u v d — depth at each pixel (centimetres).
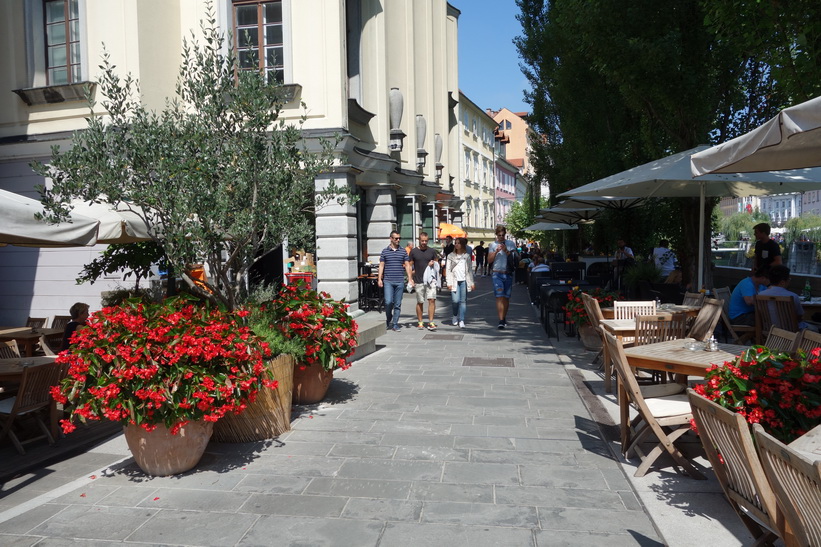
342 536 399
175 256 608
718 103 1242
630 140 1802
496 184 6284
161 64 1336
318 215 1407
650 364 539
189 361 495
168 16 1355
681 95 1112
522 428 629
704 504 438
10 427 597
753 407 371
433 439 594
